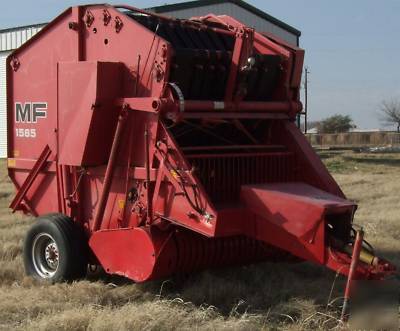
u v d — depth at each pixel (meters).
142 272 6.38
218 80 7.19
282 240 6.18
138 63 6.72
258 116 7.27
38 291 6.65
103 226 7.11
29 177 7.98
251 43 7.00
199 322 5.67
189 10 28.80
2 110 37.47
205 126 7.13
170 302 6.09
